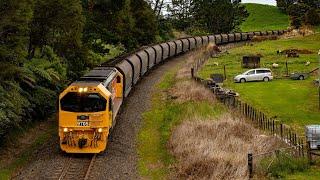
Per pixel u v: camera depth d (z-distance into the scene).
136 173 19.50
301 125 27.86
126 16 56.50
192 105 29.80
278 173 18.56
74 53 33.03
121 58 35.59
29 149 22.39
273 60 55.78
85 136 21.48
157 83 41.72
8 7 21.30
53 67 29.58
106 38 51.78
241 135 23.09
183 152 21.00
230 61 56.72
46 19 28.44
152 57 47.78
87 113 21.42
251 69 46.12
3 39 22.36
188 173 18.83
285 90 38.59
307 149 20.45
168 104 32.75
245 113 28.97
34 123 26.39
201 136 22.52
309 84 41.09
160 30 79.12
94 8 52.06
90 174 18.89
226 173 17.97
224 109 29.81
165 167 20.31
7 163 20.34
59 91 29.52
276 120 28.95
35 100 25.89
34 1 25.48
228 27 101.69
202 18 103.75
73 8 29.45
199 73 47.25
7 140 22.52
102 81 23.44
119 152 22.19
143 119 28.91
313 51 62.09
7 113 21.02
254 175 18.14
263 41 81.75
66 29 29.88
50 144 23.25
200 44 72.81
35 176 18.67
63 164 20.09
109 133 23.95
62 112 21.48
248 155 18.16
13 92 22.23
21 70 23.58
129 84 33.62
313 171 19.12
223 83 42.81
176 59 60.12
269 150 20.70
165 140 24.34
